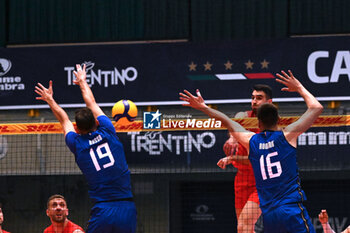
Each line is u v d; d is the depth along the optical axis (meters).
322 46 14.88
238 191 9.61
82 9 16.36
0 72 15.57
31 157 15.70
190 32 16.00
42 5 16.42
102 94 15.38
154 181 15.77
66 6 16.39
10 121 15.51
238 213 9.66
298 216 6.61
